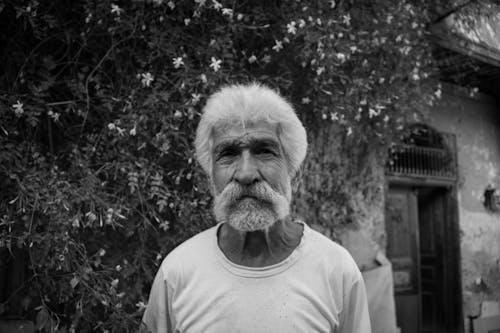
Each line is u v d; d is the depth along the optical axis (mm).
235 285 1320
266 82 2779
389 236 4891
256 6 2691
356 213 3816
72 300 2301
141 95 2424
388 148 4090
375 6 3070
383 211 4031
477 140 5602
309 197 3496
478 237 5473
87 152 2355
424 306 5547
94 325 2289
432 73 3887
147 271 2447
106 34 2447
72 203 2143
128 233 2396
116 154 2393
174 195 2414
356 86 2945
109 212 2154
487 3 4039
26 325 2385
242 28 2592
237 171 1329
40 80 2406
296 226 1512
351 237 3791
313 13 2656
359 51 2912
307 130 3252
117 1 2402
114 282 2186
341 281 1361
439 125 5207
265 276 1326
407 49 3201
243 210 1310
